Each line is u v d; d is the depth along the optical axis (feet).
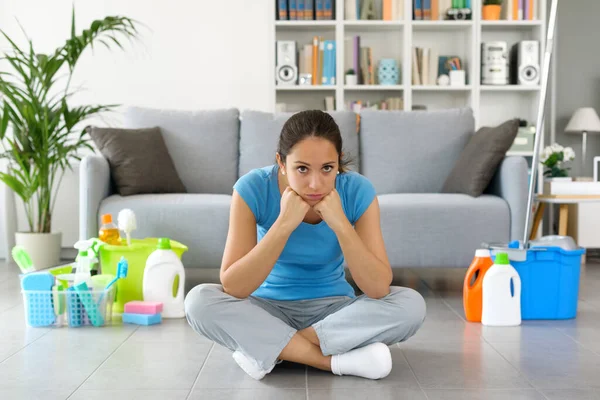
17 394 5.97
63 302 8.80
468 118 13.39
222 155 13.30
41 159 14.38
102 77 16.87
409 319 6.43
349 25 17.01
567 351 7.45
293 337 6.44
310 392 6.00
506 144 11.50
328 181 5.90
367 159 13.30
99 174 11.18
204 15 16.98
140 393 6.00
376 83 17.29
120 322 9.05
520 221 11.01
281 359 6.57
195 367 6.84
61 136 14.51
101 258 9.79
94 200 11.07
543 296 9.16
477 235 11.02
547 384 6.23
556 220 18.65
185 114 13.53
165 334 8.35
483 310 8.86
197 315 6.32
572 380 6.36
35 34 16.69
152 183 12.00
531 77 17.02
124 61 16.90
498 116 17.84
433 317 9.36
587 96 19.47
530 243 9.37
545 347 7.64
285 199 6.06
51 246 14.65
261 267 6.15
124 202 11.07
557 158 16.35
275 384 6.25
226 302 6.32
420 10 16.96
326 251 6.66
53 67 14.02
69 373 6.63
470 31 17.01
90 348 7.64
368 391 6.02
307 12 16.83
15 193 15.84
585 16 19.39
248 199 6.47
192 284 12.58
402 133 13.30
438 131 13.28
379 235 6.62
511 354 7.32
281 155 5.98
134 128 13.21
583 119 18.42
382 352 6.30
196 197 11.35
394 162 13.17
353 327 6.42
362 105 17.24
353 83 17.01
